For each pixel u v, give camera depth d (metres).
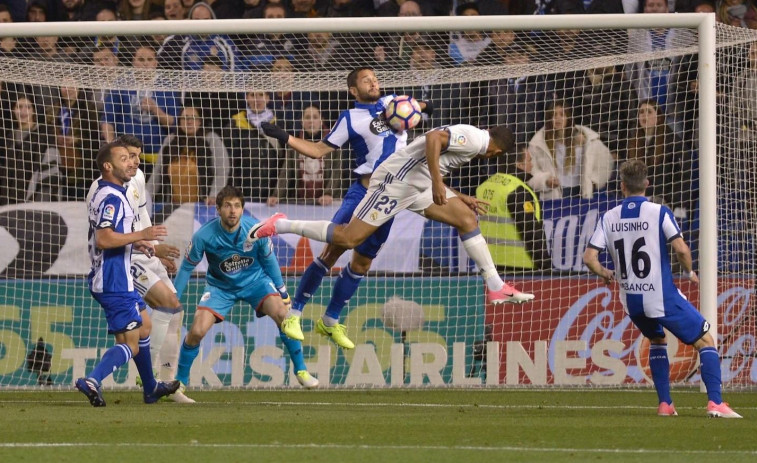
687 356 26.20
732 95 27.27
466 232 19.98
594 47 29.31
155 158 29.50
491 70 27.94
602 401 22.22
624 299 18.02
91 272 19.44
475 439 14.17
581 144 28.78
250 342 26.69
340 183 28.95
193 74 28.20
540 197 28.44
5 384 26.80
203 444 13.36
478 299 26.94
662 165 28.88
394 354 26.72
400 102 20.27
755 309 26.30
